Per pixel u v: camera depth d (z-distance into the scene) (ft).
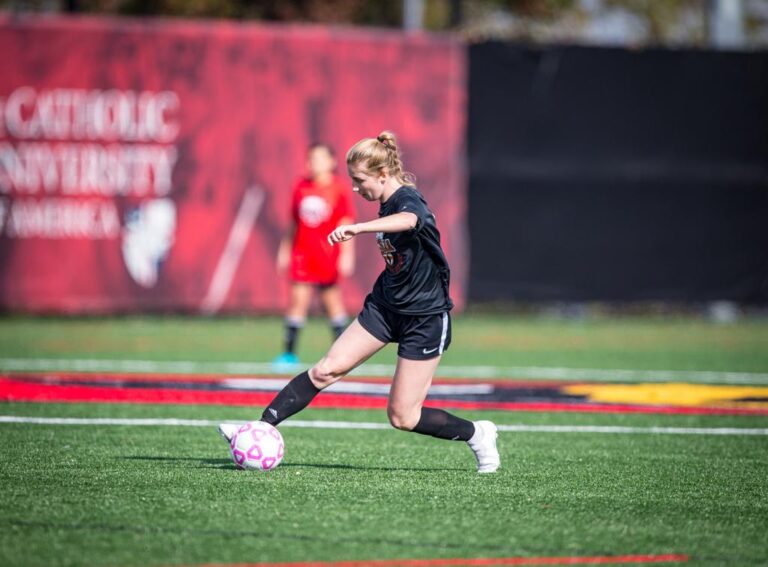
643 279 238.27
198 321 236.63
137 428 103.30
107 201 220.02
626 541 64.23
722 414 120.47
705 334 225.15
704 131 238.89
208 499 72.54
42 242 217.97
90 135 218.79
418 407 79.97
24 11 340.18
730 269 240.73
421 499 73.97
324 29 225.15
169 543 61.67
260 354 175.32
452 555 60.13
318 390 81.87
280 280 225.76
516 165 232.94
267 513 68.85
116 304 221.25
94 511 68.95
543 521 68.44
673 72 237.66
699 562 60.18
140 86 220.23
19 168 216.54
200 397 124.57
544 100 233.35
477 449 84.07
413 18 275.59
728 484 82.38
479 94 230.89
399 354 78.64
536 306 273.54
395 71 227.40
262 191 224.53
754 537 65.92
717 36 266.36
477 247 232.12
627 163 236.63
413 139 228.22
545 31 379.14
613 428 110.11
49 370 148.46
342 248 157.38
